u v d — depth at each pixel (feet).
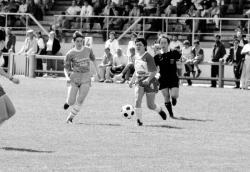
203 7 272.92
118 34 280.10
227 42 262.88
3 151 97.09
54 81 238.48
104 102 169.99
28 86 213.05
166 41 143.54
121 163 89.92
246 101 182.09
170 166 88.74
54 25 287.07
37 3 303.48
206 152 100.89
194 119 141.69
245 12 272.51
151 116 144.77
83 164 88.58
